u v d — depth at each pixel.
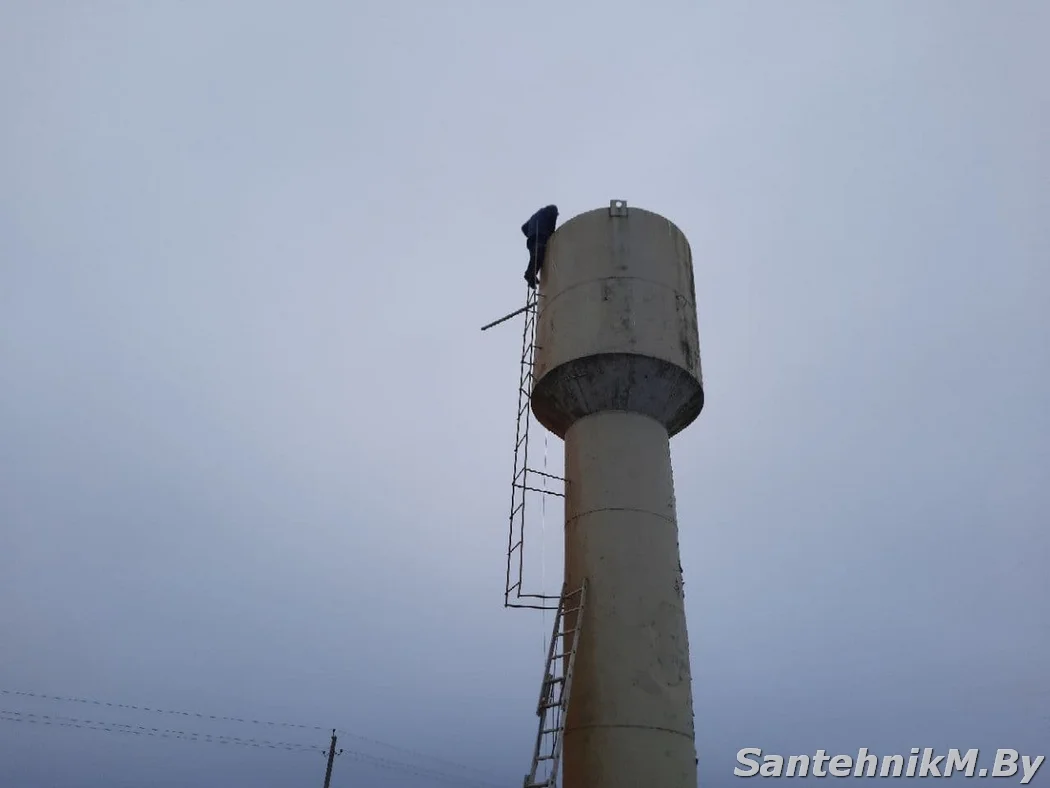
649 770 13.03
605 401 16.20
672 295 17.08
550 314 17.23
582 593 14.64
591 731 13.51
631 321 16.30
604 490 15.39
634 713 13.44
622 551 14.77
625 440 15.84
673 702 13.77
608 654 13.95
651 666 13.88
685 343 16.75
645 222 17.72
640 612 14.28
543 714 14.12
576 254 17.41
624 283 16.77
